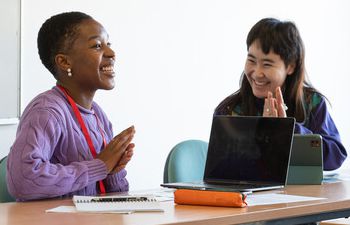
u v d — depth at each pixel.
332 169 2.81
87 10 4.03
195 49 4.68
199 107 4.72
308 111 2.87
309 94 2.90
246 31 5.01
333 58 5.64
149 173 4.42
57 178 2.05
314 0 5.49
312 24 5.46
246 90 2.94
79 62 2.31
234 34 4.93
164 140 4.50
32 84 3.76
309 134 2.54
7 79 3.61
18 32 3.66
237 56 4.96
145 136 4.38
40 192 2.03
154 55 4.42
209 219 1.64
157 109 4.46
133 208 1.79
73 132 2.23
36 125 2.11
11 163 2.06
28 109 2.19
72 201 2.04
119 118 4.22
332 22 5.64
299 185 2.49
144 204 1.84
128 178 4.30
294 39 2.79
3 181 2.28
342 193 2.21
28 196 2.03
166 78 4.50
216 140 2.57
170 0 4.51
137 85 4.32
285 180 2.38
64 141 2.21
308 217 1.93
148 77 4.39
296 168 2.51
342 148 2.83
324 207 1.94
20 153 2.05
